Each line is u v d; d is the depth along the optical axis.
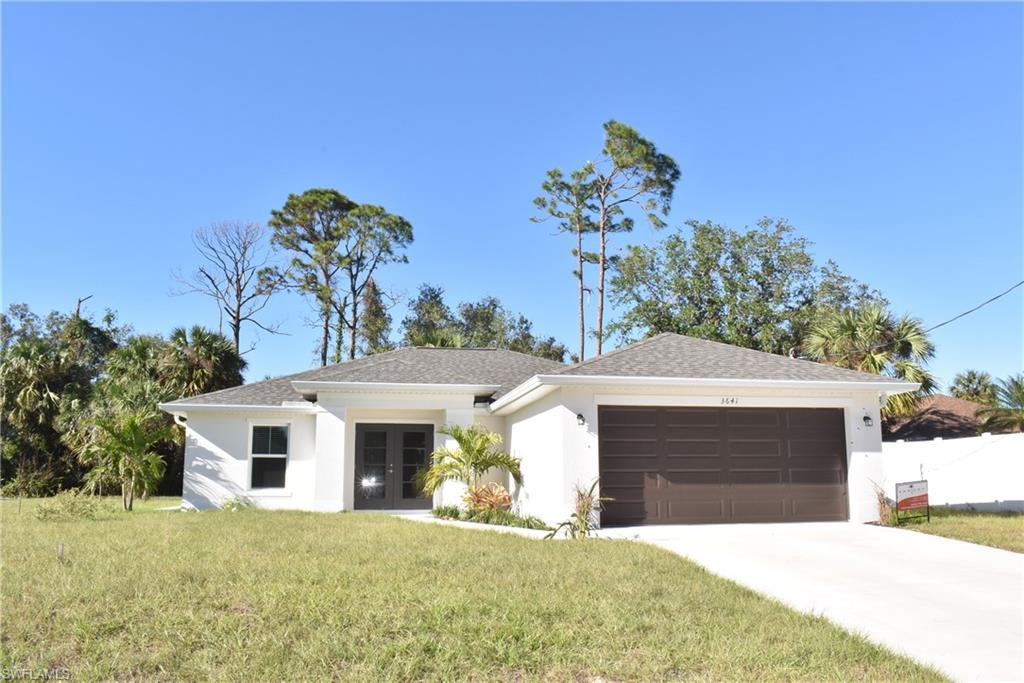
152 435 19.59
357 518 14.89
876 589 8.41
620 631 6.26
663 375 13.99
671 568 9.08
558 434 14.04
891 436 29.53
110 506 17.98
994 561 10.16
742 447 14.49
